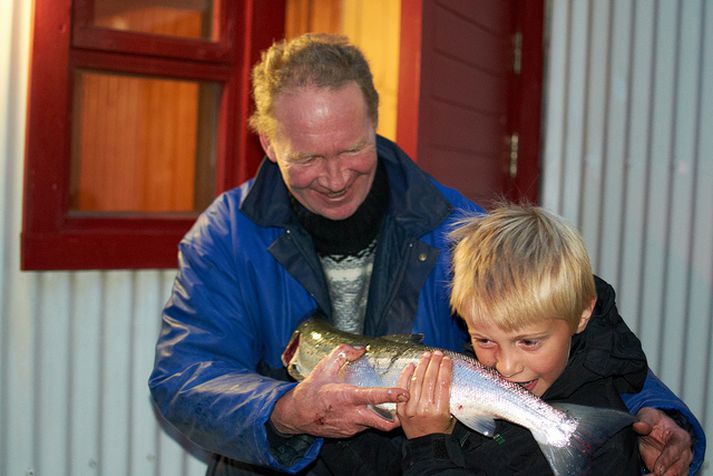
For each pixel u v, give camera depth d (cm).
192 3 305
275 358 219
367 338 196
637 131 382
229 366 207
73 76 288
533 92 374
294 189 211
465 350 209
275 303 218
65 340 289
